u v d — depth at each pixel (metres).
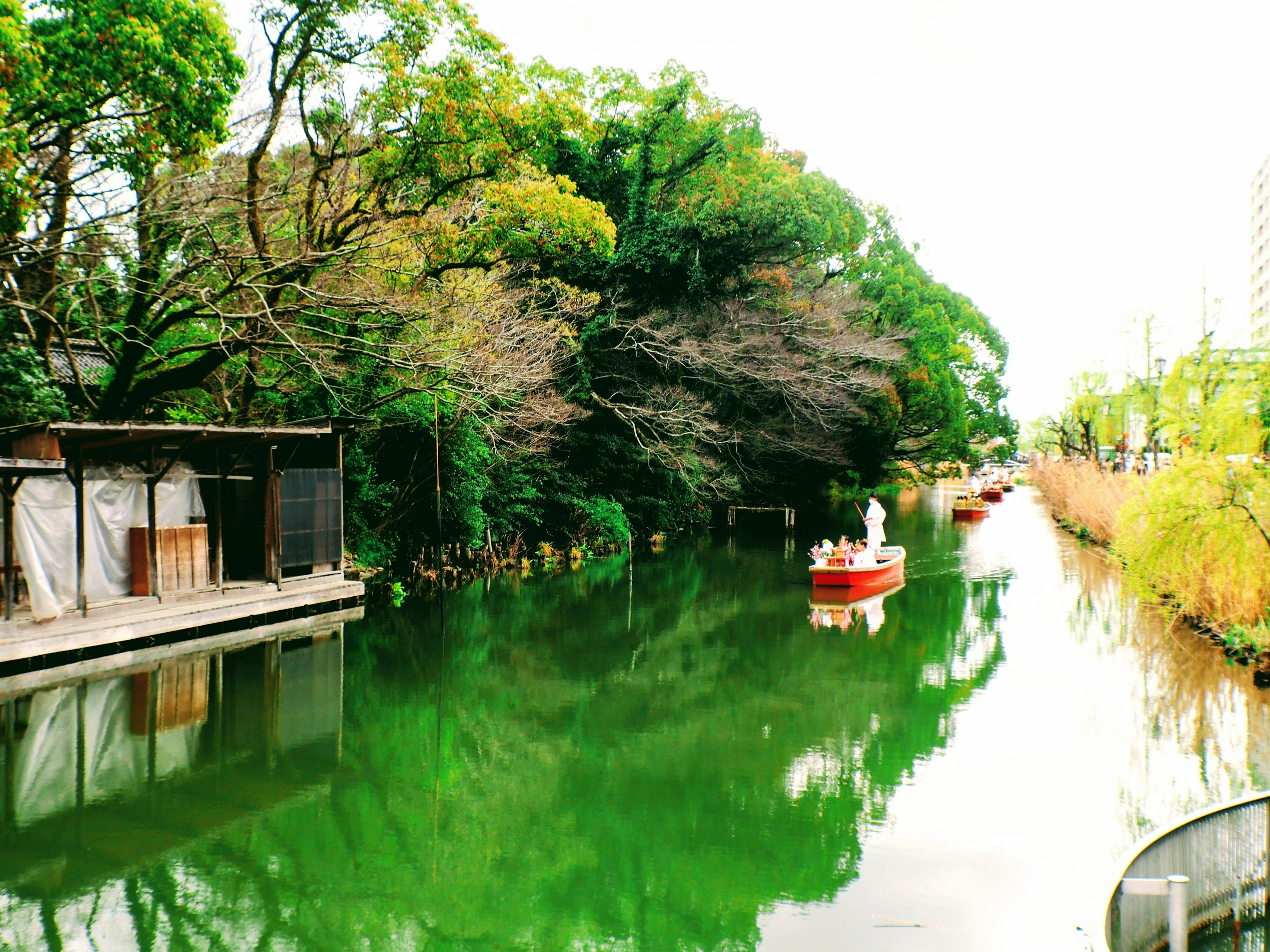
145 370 17.06
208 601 15.42
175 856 8.38
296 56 16.45
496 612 20.08
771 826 9.28
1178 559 15.43
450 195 19.47
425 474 22.86
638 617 19.95
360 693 13.62
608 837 9.08
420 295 18.98
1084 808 9.64
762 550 32.09
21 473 12.55
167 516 16.14
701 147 30.64
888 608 21.36
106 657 13.77
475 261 21.14
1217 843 6.56
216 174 15.68
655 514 35.12
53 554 13.75
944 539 36.97
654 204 31.47
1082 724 12.48
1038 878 8.14
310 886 7.97
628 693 14.16
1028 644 17.58
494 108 17.22
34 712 11.86
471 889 8.01
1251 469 14.62
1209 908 6.50
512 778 10.55
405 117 16.95
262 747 11.15
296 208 18.16
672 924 7.42
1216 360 18.80
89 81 11.45
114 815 9.15
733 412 38.53
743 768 10.98
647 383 32.12
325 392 20.48
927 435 54.72
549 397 26.02
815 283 41.69
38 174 12.70
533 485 28.19
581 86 26.44
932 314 51.28
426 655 16.02
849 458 46.34
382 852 8.66
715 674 15.30
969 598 22.78
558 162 29.86
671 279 30.47
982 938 7.16
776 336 35.12
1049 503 52.62
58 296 15.80
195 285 16.62
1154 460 23.25
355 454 21.73
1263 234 92.69
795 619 19.98
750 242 30.19
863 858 8.52
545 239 20.44
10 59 10.20
